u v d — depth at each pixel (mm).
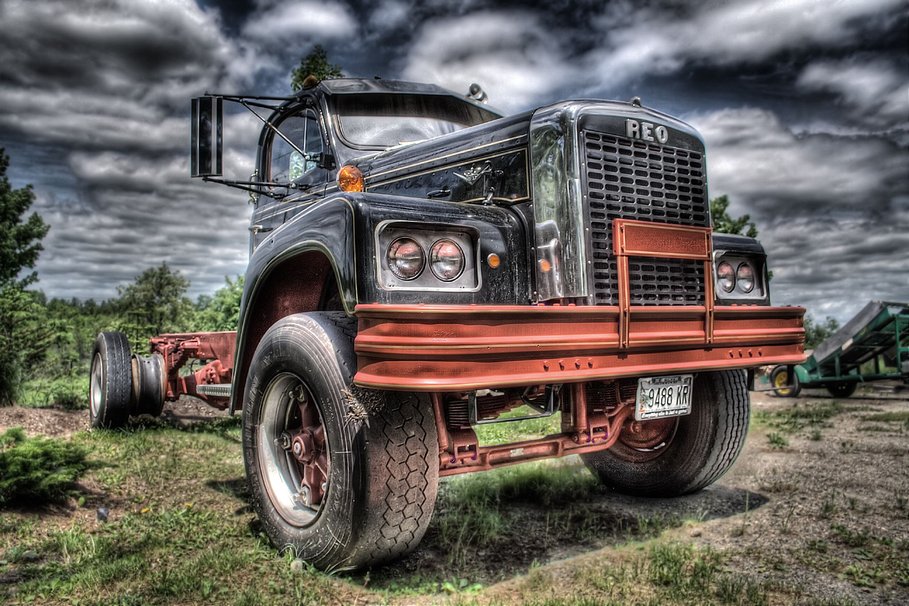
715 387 3918
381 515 2666
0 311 9328
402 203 2764
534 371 2580
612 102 3227
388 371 2416
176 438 5965
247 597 2551
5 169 26625
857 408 8820
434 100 4809
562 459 5102
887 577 2768
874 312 10336
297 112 4801
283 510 3164
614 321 2871
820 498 3988
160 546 3174
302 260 3297
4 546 3146
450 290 2719
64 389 9102
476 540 3318
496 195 3287
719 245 3713
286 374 3111
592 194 2994
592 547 3225
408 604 2602
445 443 2852
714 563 2930
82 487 4125
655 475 4098
